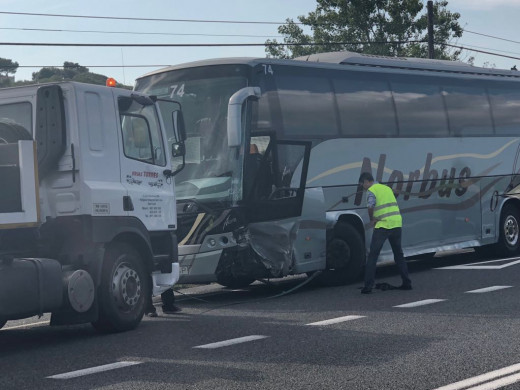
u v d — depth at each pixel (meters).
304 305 13.31
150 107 11.93
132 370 8.55
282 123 15.16
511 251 20.69
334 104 16.31
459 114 19.42
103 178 11.06
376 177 17.11
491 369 8.09
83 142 10.80
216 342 10.03
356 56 17.45
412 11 51.41
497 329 10.23
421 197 18.27
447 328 10.43
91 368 8.73
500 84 20.83
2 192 9.56
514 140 20.92
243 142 14.43
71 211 10.78
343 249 16.19
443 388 7.40
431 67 19.17
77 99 10.81
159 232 12.01
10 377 8.46
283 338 10.12
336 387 7.56
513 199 20.66
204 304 14.21
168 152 12.14
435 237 18.64
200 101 14.91
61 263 10.73
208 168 14.54
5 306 9.59
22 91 10.95
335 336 10.12
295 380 7.86
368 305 12.92
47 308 10.05
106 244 11.15
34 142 9.88
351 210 16.36
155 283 12.09
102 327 11.15
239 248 14.29
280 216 14.91
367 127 16.97
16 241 9.95
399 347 9.30
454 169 19.17
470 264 18.77
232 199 14.29
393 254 15.60
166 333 10.95
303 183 15.33
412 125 18.09
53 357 9.54
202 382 7.90
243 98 14.17
